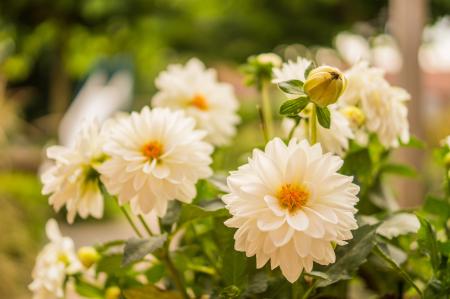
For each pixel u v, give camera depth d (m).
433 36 1.77
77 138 0.73
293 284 0.68
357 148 0.81
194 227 0.83
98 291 0.83
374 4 2.18
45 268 0.83
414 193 1.19
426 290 0.70
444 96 2.50
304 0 2.38
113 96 4.26
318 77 0.64
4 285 2.19
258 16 2.48
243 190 0.61
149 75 4.16
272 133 0.93
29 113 4.67
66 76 3.88
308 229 0.60
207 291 0.78
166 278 0.85
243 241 0.61
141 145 0.71
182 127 0.72
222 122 0.92
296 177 0.62
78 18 3.32
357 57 0.79
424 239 0.71
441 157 0.82
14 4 3.13
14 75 4.11
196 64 0.96
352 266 0.68
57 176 0.72
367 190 0.82
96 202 0.74
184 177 0.70
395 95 0.79
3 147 2.78
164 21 2.90
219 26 2.67
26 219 2.61
